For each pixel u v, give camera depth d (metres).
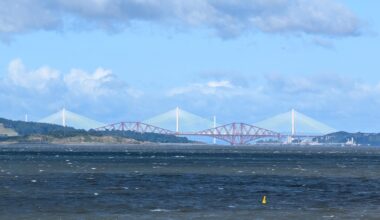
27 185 143.25
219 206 108.88
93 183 149.62
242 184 150.38
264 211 103.69
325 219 96.81
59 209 104.19
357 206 110.31
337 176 181.62
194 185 146.38
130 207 106.88
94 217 96.94
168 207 107.25
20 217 96.75
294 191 134.38
